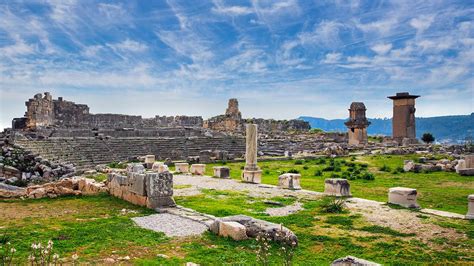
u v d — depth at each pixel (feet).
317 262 34.68
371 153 161.89
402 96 194.08
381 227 46.52
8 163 108.99
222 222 42.42
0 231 42.88
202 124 274.57
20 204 60.29
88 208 57.06
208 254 36.09
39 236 40.93
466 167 101.35
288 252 36.73
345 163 125.59
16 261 33.06
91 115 211.61
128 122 226.99
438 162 118.42
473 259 35.76
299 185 78.38
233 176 103.50
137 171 68.74
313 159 149.28
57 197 66.28
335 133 250.57
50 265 31.37
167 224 47.09
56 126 180.14
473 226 46.70
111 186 67.67
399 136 195.93
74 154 134.41
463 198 67.10
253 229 41.60
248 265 33.01
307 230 45.65
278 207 58.80
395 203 59.52
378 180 91.25
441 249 38.75
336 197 66.80
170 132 193.47
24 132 146.20
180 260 34.12
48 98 187.42
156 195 56.54
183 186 80.89
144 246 38.37
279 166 127.34
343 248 38.99
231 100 273.95
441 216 52.19
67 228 44.60
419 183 85.81
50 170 106.42
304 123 302.86
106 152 146.20
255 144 92.73
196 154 164.86
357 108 200.95
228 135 213.25
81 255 35.40
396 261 35.24
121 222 47.70
